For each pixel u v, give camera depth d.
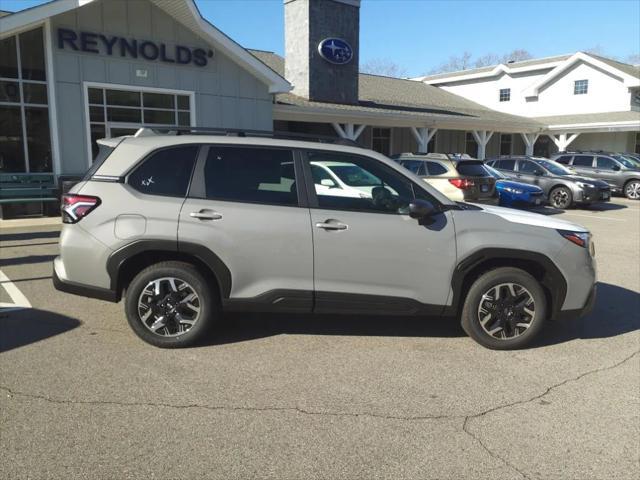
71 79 12.73
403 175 4.65
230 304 4.49
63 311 5.52
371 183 4.62
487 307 4.68
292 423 3.40
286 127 21.42
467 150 30.16
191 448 3.09
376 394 3.83
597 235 11.53
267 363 4.33
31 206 12.26
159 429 3.29
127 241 4.35
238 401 3.67
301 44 20.38
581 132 28.95
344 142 4.73
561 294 4.67
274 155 4.56
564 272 4.62
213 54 14.91
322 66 20.58
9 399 3.62
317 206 4.50
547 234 4.62
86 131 13.09
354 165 4.60
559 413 3.62
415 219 4.52
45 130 12.77
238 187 4.50
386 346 4.77
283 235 4.41
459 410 3.63
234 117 15.57
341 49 20.78
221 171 4.52
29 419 3.36
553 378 4.18
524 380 4.12
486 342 4.71
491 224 4.61
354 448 3.14
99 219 4.40
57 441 3.13
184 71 14.47
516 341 4.71
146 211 4.38
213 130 4.78
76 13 12.60
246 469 2.91
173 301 4.54
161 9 13.81
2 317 5.31
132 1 13.38
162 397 3.70
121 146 4.56
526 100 33.94
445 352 4.66
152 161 4.51
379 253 4.48
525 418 3.54
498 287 4.65
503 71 34.69
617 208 17.11
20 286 6.44
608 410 3.68
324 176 4.57
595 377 4.21
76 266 4.46
